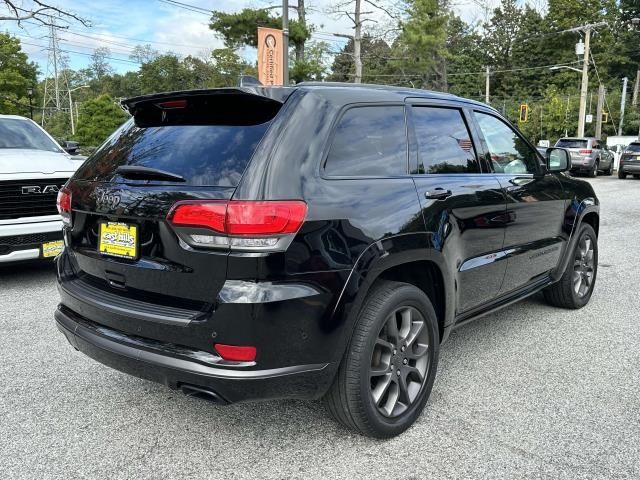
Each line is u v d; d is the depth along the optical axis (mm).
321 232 2545
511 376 3836
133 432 3074
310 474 2686
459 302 3561
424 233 3053
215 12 26344
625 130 55250
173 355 2527
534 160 4566
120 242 2775
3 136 6883
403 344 3049
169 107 3029
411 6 36812
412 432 3080
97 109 59719
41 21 18391
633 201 15562
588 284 5520
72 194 3082
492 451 2887
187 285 2518
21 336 4512
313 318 2520
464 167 3672
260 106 2754
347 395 2777
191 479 2643
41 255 5770
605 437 3029
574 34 67688
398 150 3164
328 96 2887
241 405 3400
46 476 2650
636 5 70625
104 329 2820
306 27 27562
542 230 4500
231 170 2506
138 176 2758
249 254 2387
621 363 4082
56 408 3338
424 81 43531
